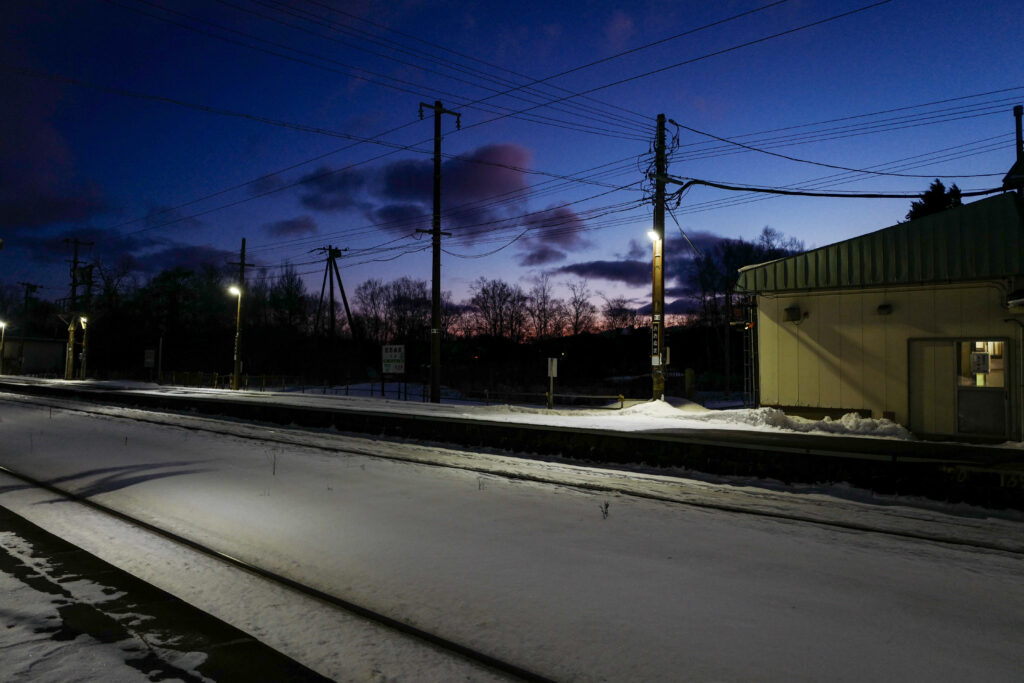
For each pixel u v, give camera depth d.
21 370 83.50
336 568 6.39
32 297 108.25
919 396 16.70
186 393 39.41
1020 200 16.20
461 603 5.39
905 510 8.84
